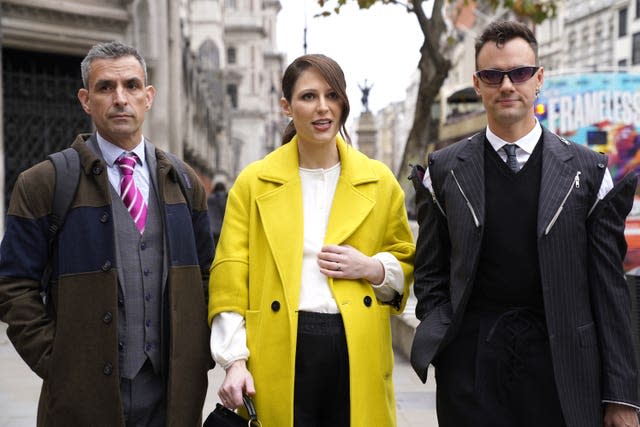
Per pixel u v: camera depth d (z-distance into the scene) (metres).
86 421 2.46
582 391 2.48
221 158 41.84
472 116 10.91
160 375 2.63
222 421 2.59
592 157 2.60
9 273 2.51
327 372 2.72
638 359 4.11
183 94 23.97
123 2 13.34
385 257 2.82
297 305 2.70
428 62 10.43
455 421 2.63
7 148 11.92
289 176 2.84
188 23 50.94
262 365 2.71
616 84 9.53
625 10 27.28
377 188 2.90
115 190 2.63
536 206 2.56
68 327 2.48
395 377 6.26
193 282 2.70
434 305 2.77
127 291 2.57
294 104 2.75
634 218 9.29
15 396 5.51
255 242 2.83
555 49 32.09
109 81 2.60
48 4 11.97
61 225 2.53
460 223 2.61
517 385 2.55
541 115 9.59
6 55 12.20
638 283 4.15
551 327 2.47
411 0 9.99
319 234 2.80
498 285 2.58
